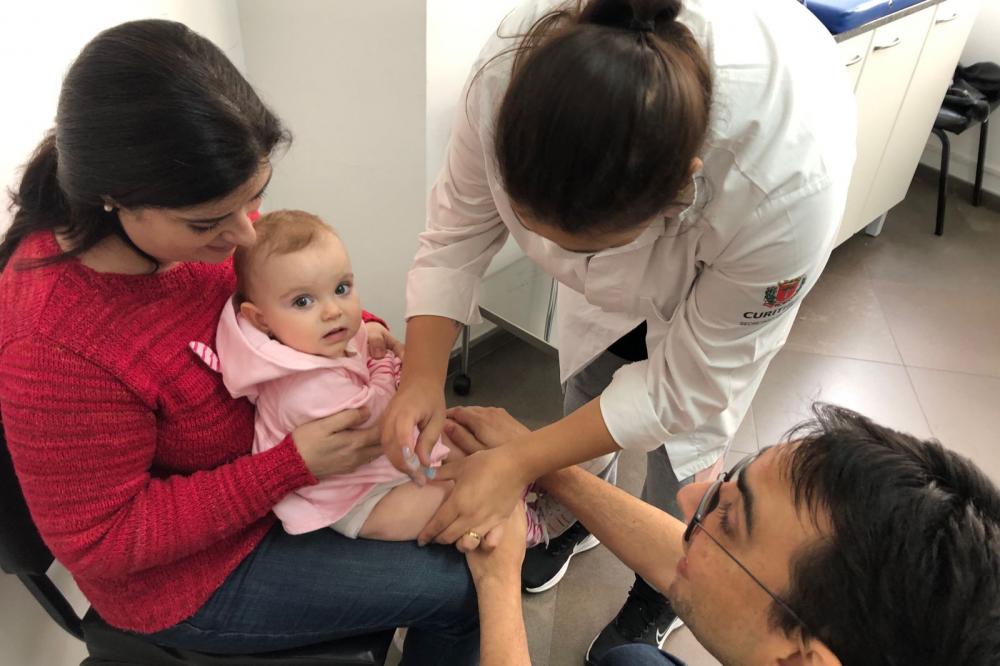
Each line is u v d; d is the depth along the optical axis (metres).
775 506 0.64
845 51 1.91
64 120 0.69
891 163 2.55
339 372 0.96
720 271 0.90
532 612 1.61
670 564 1.02
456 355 2.14
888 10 1.94
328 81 1.54
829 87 0.85
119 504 0.84
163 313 0.86
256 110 0.73
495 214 1.12
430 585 1.02
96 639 1.00
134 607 0.92
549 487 1.11
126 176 0.68
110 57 0.67
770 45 0.80
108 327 0.81
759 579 0.64
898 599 0.54
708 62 0.74
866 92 2.14
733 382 0.99
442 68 1.47
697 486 0.84
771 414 2.11
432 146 1.56
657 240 0.94
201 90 0.68
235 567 0.98
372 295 1.86
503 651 0.94
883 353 2.37
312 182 1.70
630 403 0.98
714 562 0.70
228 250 0.82
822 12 1.82
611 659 0.97
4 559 0.91
